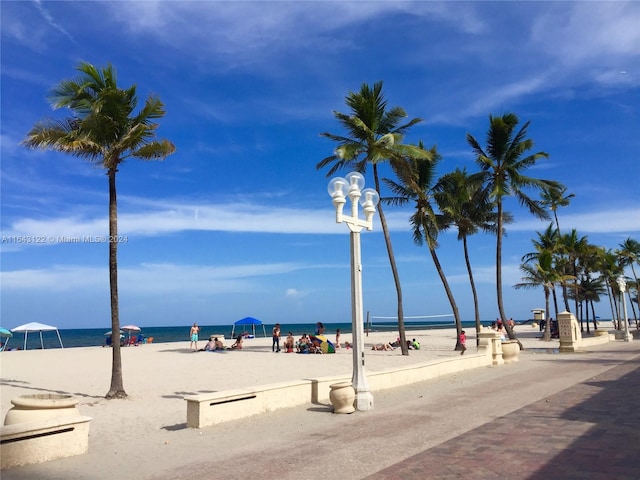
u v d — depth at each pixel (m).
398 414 10.03
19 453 6.76
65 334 119.88
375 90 25.77
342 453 7.14
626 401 10.34
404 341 26.84
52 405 7.38
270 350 32.94
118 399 13.29
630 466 5.92
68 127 13.95
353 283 11.07
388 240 27.16
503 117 29.72
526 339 43.25
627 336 38.66
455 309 29.78
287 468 6.51
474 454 6.69
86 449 7.57
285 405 10.74
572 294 52.03
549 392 12.08
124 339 46.31
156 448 7.85
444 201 29.27
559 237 46.06
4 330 42.00
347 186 11.08
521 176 29.67
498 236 30.58
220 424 9.36
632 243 60.47
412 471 6.08
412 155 24.77
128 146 13.97
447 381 15.05
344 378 12.33
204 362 24.48
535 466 6.04
